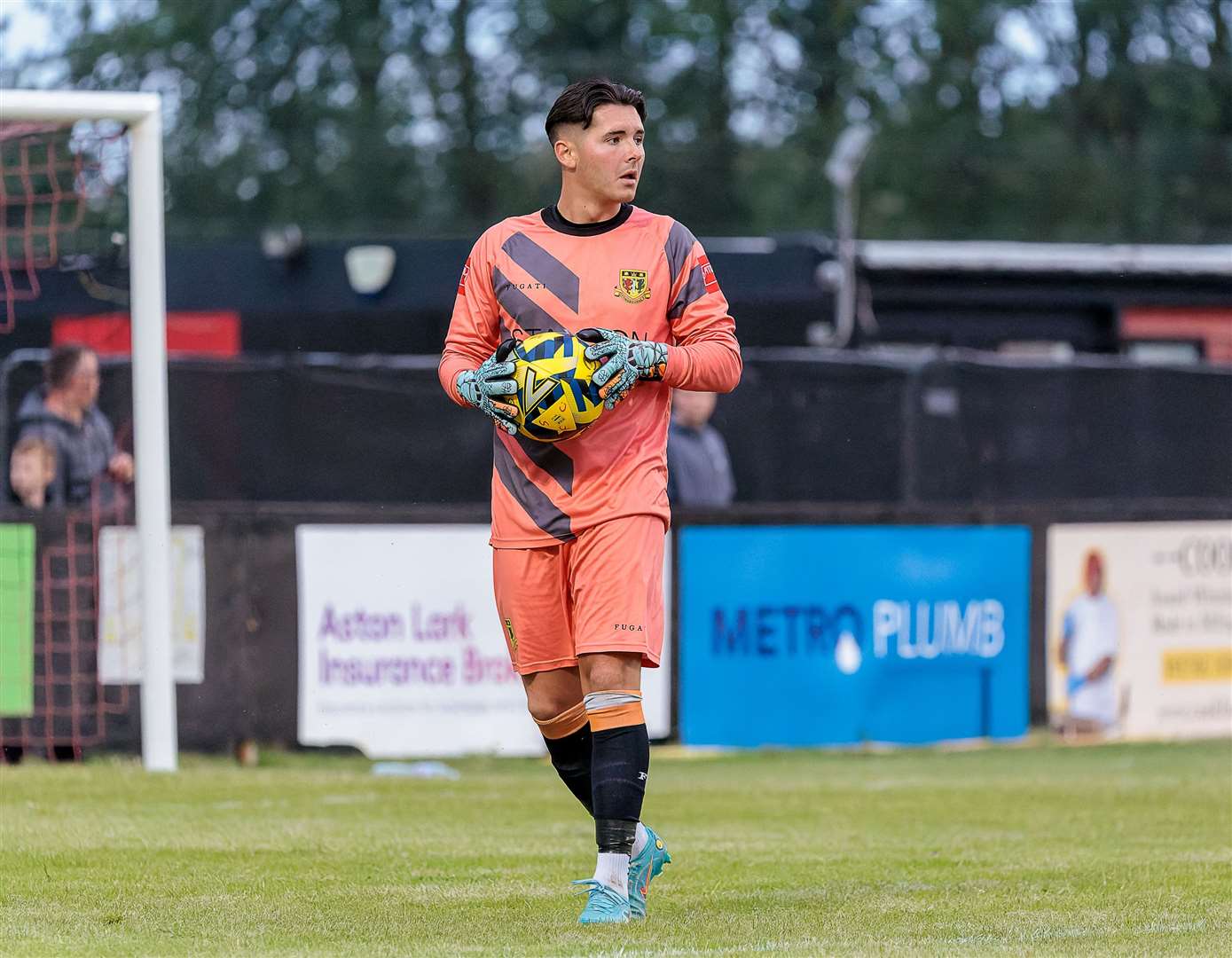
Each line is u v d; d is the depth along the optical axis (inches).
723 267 2081.7
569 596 610.2
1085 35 4680.1
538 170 4586.6
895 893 660.1
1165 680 1571.1
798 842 840.9
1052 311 2310.5
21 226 1496.1
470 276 624.1
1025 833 889.5
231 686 1305.4
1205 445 1646.2
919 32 4712.1
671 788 1141.1
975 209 4564.5
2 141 1325.0
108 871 699.4
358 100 4591.5
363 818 925.2
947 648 1493.6
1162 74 4626.0
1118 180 4512.8
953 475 1571.1
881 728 1473.9
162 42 4399.6
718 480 1461.6
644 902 613.0
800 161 4562.0
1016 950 533.6
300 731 1318.9
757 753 1425.9
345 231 4463.6
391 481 1416.1
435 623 1349.7
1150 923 593.0
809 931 573.6
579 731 633.0
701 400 1448.1
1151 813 987.3
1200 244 4392.2
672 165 4549.7
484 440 1430.9
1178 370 1636.3
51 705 1251.8
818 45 4694.9
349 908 616.7
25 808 934.4
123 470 1279.5
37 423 1262.3
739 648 1432.1
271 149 4507.9
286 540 1320.1
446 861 738.8
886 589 1472.7
